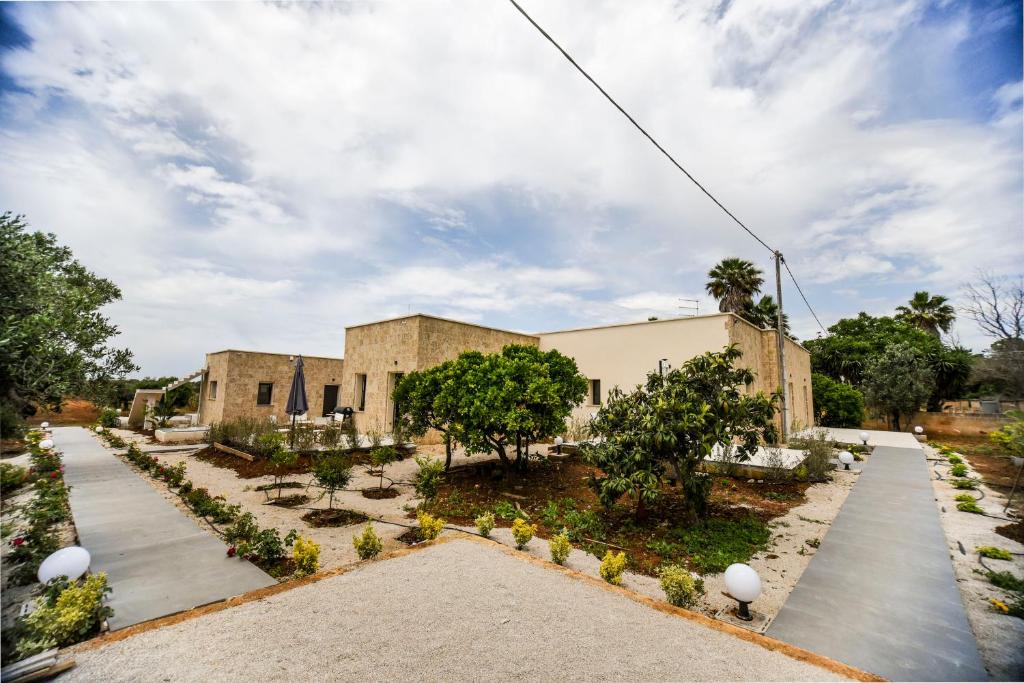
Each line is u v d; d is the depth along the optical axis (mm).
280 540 5734
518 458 10867
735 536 6785
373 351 16875
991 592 5012
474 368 10062
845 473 11891
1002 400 22016
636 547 6430
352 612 3766
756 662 3156
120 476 10539
